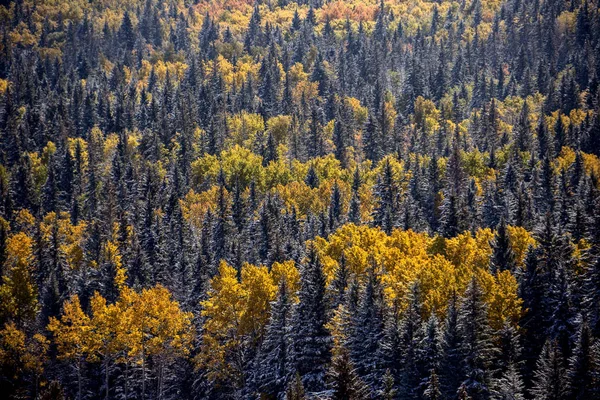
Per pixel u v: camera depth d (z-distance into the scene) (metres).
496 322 118.31
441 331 108.62
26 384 147.62
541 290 123.44
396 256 143.00
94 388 154.12
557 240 137.75
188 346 146.75
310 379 116.38
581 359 98.12
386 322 113.12
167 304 139.62
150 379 152.38
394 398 103.56
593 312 116.38
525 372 116.81
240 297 137.50
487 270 145.50
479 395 102.00
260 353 131.75
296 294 130.00
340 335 118.06
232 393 140.62
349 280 134.38
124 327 136.25
